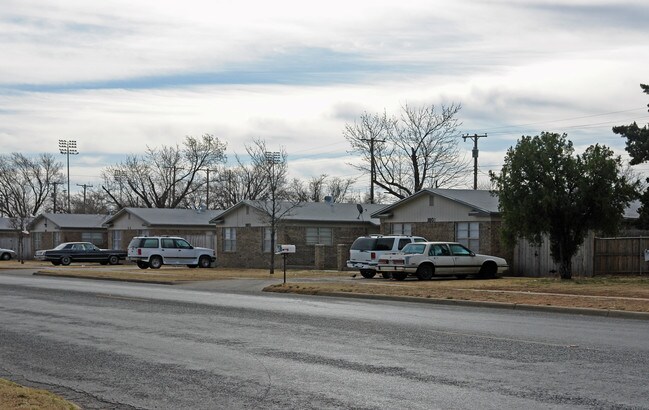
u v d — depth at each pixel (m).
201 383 10.03
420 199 41.00
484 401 8.73
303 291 26.09
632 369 10.60
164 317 17.78
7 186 93.88
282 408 8.62
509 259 37.12
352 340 13.69
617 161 29.23
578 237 29.89
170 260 48.34
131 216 61.22
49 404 8.37
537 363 11.12
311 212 49.34
